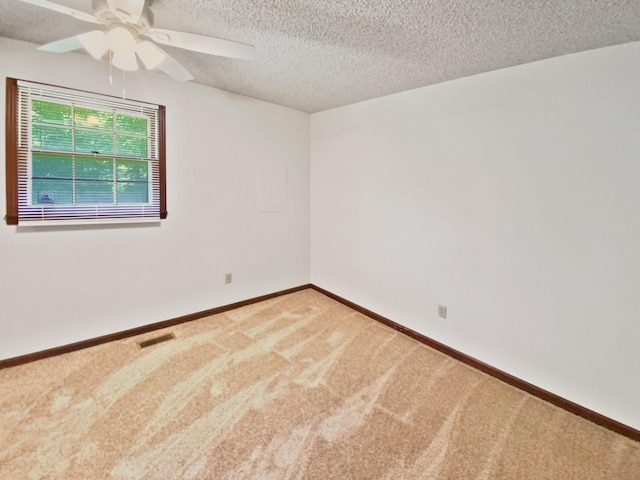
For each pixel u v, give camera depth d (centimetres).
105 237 246
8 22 180
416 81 245
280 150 351
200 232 298
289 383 208
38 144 215
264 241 349
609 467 151
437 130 248
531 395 204
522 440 166
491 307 224
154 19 162
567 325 190
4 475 137
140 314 269
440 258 253
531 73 196
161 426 167
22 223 209
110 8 127
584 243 181
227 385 204
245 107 316
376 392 202
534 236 200
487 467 149
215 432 164
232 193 317
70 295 234
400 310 289
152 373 214
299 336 275
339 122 339
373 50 196
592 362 182
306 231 390
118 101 242
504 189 212
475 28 165
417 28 168
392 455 154
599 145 172
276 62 220
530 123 197
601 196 173
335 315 321
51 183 221
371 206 310
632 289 167
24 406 178
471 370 231
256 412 180
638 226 163
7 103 201
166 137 269
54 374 209
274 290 366
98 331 249
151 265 271
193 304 301
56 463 143
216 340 263
